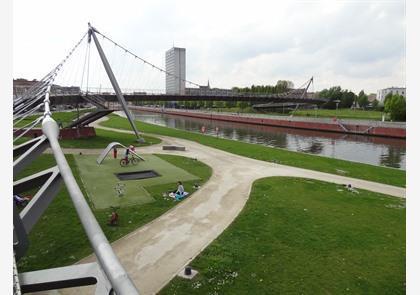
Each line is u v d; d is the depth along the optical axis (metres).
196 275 11.73
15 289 5.11
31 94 25.75
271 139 62.41
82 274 6.02
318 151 48.72
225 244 14.12
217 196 20.98
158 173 27.19
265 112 135.50
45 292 10.19
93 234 5.65
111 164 30.22
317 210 18.80
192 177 25.97
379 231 15.99
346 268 12.49
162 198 20.30
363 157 43.91
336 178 27.11
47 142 11.98
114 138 48.00
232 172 28.31
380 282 11.64
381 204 20.20
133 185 23.25
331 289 11.16
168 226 15.96
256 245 14.13
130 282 4.49
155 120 110.38
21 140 38.06
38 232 14.98
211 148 42.22
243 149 41.75
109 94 56.28
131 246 13.83
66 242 14.01
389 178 27.56
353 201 20.73
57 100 41.38
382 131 64.19
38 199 8.80
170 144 44.94
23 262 12.31
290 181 25.52
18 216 7.63
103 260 4.95
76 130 46.72
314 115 108.94
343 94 140.62
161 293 10.71
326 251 13.77
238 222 16.62
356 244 14.49
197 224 16.30
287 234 15.34
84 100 47.41
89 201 19.52
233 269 12.20
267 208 18.84
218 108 158.50
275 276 11.82
